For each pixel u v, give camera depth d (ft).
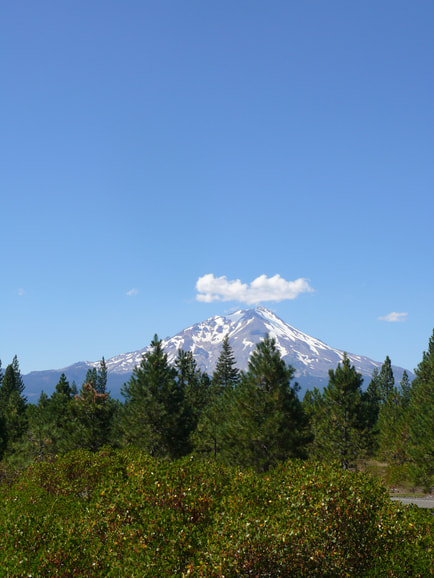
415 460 122.93
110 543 30.50
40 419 138.92
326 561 29.63
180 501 33.83
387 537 33.40
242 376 111.34
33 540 30.83
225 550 27.66
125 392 129.70
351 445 138.41
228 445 110.52
